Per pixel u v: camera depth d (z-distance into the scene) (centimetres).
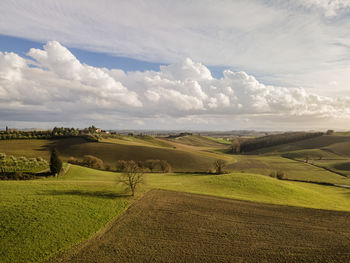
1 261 1906
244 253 2161
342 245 2353
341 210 3441
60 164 5141
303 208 3478
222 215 3070
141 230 2544
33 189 3566
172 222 2784
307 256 2141
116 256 2050
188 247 2238
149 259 2025
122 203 3322
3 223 2427
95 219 2731
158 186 4488
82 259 1994
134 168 4100
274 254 2158
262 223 2859
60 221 2581
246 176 5741
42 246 2136
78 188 3844
